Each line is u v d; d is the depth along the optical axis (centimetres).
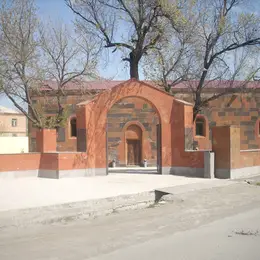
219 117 3080
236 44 2492
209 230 836
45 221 1030
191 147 2125
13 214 1073
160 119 2158
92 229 895
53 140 2122
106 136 2119
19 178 1980
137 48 2384
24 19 2419
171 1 2236
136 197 1428
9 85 2416
